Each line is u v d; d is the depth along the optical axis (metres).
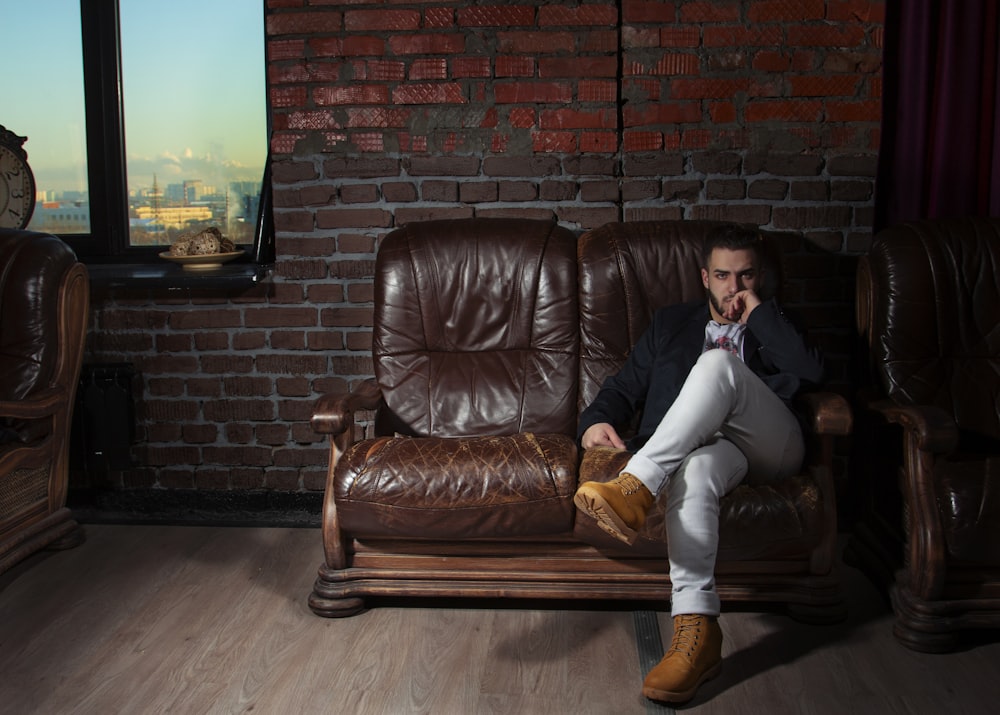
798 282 3.05
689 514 2.06
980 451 2.45
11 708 1.92
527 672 2.08
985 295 2.53
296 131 3.12
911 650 2.16
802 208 3.02
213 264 3.24
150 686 2.02
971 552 2.12
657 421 2.40
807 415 2.30
